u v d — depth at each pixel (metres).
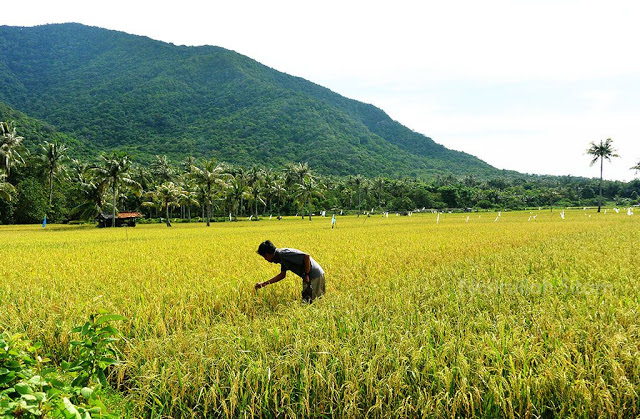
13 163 60.69
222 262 13.38
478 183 196.50
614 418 3.82
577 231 26.88
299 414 4.10
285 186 112.62
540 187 176.88
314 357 4.71
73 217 79.50
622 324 5.61
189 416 4.12
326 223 60.47
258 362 4.43
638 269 9.92
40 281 10.65
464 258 13.34
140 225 70.12
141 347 5.14
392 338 5.11
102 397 4.21
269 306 7.64
